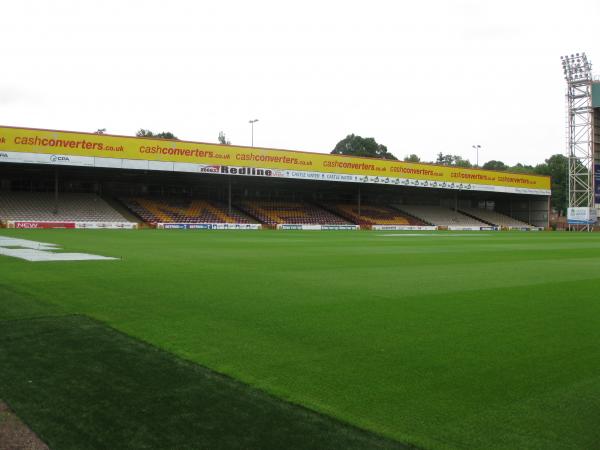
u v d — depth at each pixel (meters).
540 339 6.90
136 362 5.53
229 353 5.99
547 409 4.46
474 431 3.99
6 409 4.25
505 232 63.81
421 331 7.28
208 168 50.81
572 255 22.39
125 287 10.66
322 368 5.52
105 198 54.47
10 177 50.81
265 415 4.21
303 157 56.00
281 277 12.77
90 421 4.03
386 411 4.36
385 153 128.00
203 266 15.01
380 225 64.81
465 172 68.38
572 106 73.69
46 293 9.70
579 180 74.50
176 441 3.71
